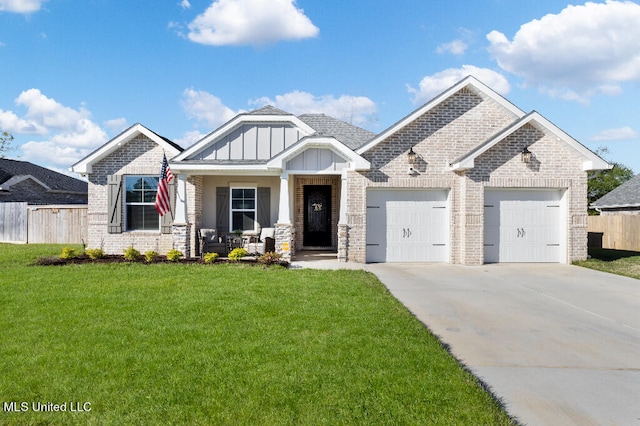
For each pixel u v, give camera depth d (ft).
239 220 55.06
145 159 52.85
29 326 20.67
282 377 15.15
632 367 17.54
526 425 12.85
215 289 29.30
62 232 70.28
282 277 34.50
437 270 42.37
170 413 12.71
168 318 22.16
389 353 17.63
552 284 35.27
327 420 12.42
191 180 51.98
